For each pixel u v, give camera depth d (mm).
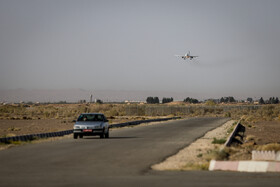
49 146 42188
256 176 23719
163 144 44438
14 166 27844
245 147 42469
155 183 21266
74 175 24125
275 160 30438
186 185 20625
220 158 31344
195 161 30625
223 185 20625
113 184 20984
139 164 28922
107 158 32188
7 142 45531
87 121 54312
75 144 44531
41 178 23000
